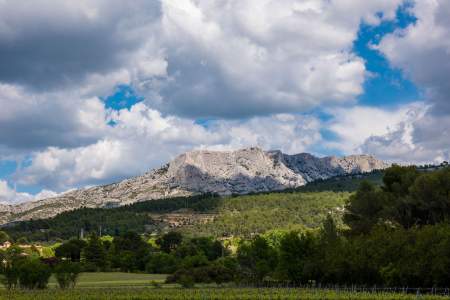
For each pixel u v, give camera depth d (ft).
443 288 242.58
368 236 312.71
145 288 350.43
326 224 360.48
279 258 368.07
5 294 300.81
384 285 277.44
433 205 319.27
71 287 371.15
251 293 288.51
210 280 399.03
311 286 345.72
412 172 368.07
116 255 654.53
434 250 245.04
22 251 647.97
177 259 606.14
